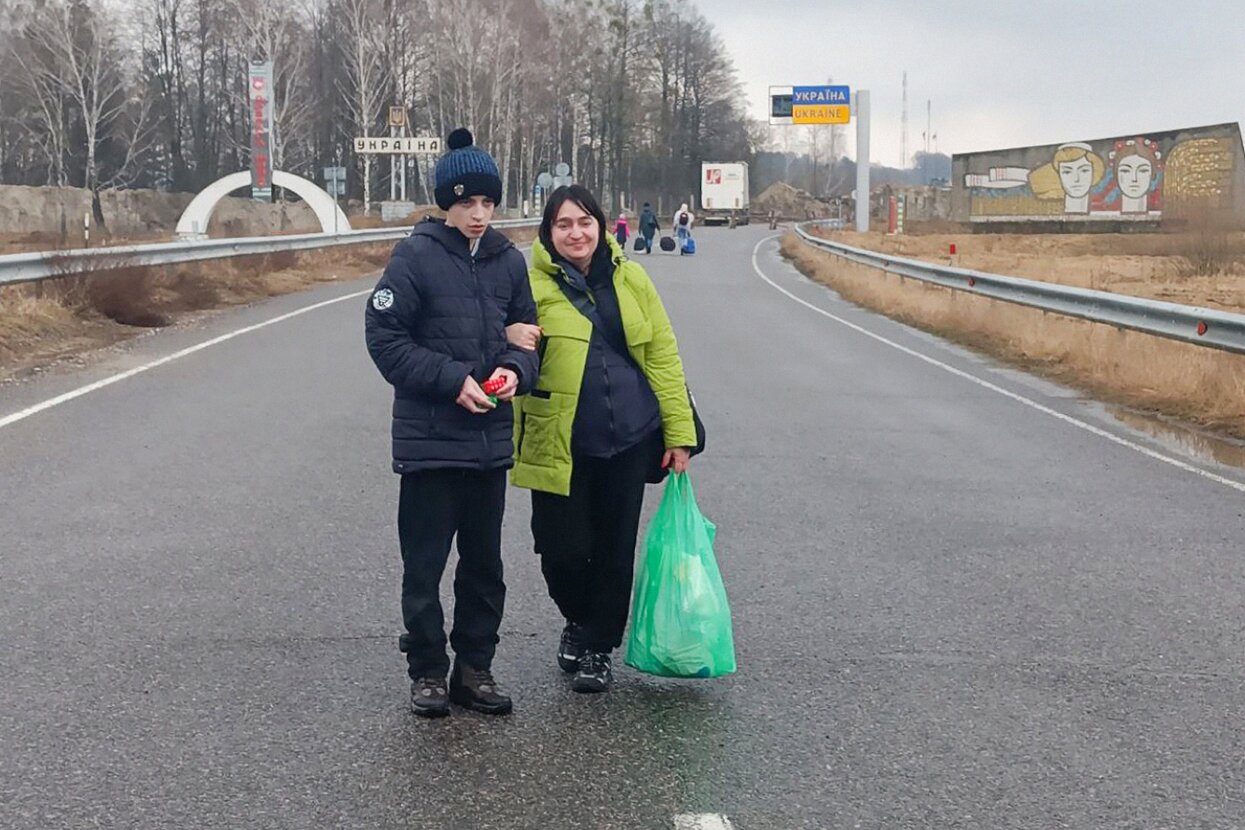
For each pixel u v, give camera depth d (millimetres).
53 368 14250
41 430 10750
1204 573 7289
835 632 6219
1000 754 4855
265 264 27109
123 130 80438
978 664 5809
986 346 18453
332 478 9258
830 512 8586
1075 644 6090
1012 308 20047
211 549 7414
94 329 17641
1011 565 7398
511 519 8297
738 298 27031
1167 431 11953
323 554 7355
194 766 4645
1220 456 10758
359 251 34344
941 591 6887
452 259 4992
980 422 12281
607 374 5312
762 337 19438
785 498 8969
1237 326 12781
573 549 5371
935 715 5219
